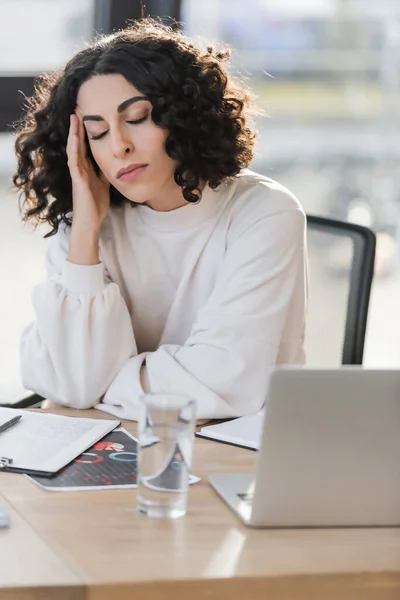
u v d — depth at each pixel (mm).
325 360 2561
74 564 1396
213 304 2254
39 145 2389
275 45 3855
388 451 1543
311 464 1525
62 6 3477
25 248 3760
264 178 2451
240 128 2352
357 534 1543
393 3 3965
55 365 2244
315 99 3965
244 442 1927
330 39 3922
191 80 2230
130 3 3502
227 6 3736
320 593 1406
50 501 1622
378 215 4180
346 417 1515
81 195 2307
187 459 1572
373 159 4105
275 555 1450
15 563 1395
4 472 1743
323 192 4070
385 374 1515
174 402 1587
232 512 1604
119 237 2443
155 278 2445
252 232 2291
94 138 2242
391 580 1424
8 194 3668
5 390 3799
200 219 2354
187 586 1361
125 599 1348
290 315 2338
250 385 2170
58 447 1853
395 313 4383
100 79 2199
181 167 2262
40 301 2260
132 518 1562
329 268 2570
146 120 2207
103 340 2236
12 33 3422
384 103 4051
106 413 2186
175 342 2471
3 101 3391
